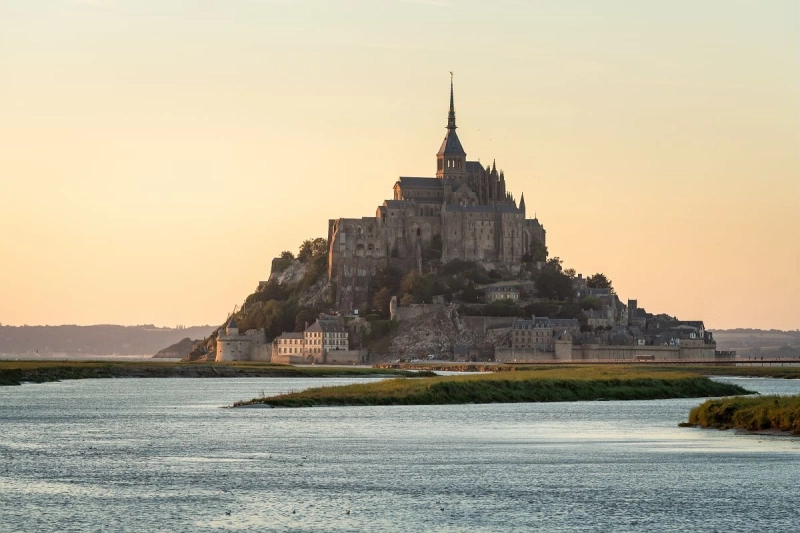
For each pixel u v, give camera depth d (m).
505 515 154.62
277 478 184.88
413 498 167.12
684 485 178.12
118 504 161.00
